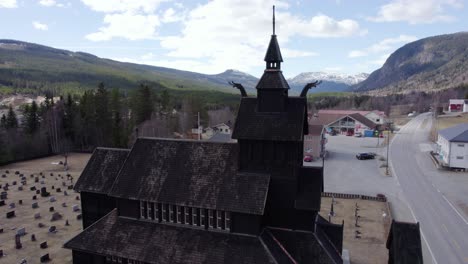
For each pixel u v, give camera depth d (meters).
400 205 67.12
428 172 91.50
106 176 45.34
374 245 49.72
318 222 39.34
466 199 70.00
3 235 54.47
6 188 80.88
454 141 92.06
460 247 49.28
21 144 119.44
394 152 117.19
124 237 37.88
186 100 170.12
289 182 35.44
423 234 53.62
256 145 36.31
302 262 33.47
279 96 36.28
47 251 49.03
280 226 36.16
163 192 38.09
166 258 34.72
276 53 35.97
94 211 45.84
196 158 39.69
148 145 42.50
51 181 89.88
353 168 97.50
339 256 36.31
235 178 36.72
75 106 137.88
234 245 34.00
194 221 37.06
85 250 37.91
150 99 148.88
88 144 139.88
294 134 34.50
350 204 68.25
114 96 141.12
